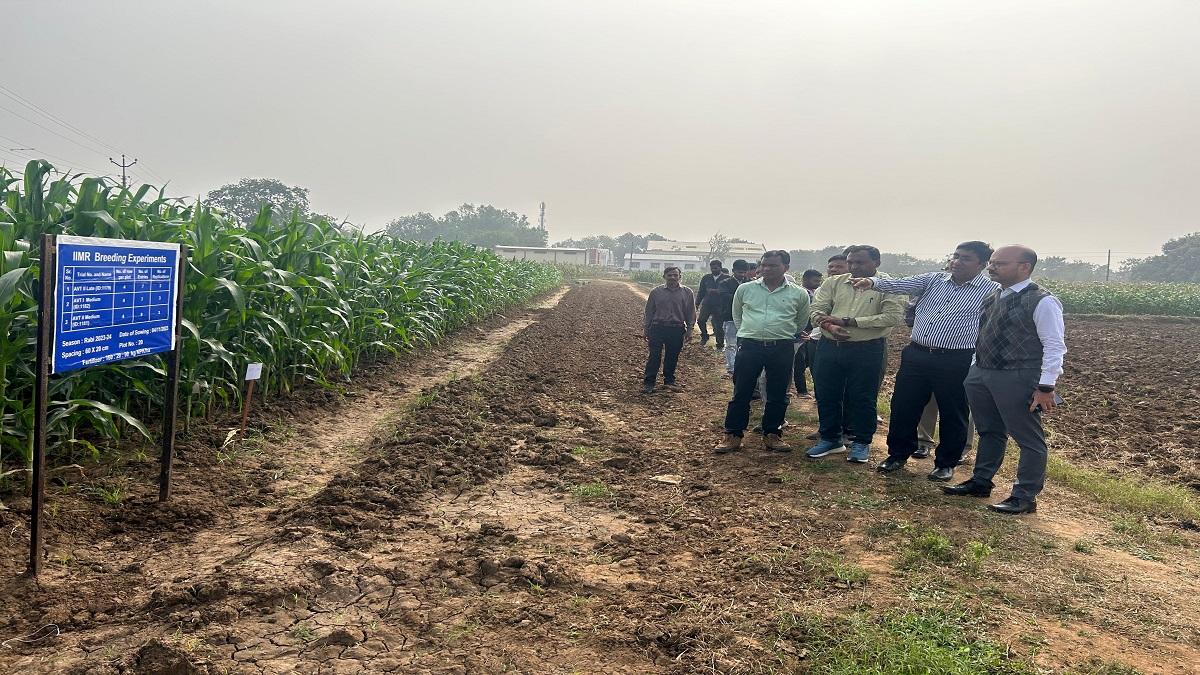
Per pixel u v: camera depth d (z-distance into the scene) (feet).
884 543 14.29
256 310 22.91
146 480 16.38
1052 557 13.65
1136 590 12.28
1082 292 103.35
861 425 20.38
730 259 330.54
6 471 14.90
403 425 23.32
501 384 31.81
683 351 46.96
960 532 14.90
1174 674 9.62
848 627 10.72
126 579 11.98
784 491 17.85
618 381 35.63
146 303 13.53
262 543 13.75
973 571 12.89
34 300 14.99
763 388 28.58
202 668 9.36
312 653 9.98
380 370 32.81
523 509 16.42
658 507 16.71
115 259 12.44
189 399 19.20
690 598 11.89
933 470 19.54
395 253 44.06
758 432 24.70
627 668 9.80
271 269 21.77
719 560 13.57
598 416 27.17
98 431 17.65
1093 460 22.26
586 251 343.87
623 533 15.03
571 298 115.44
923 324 18.58
